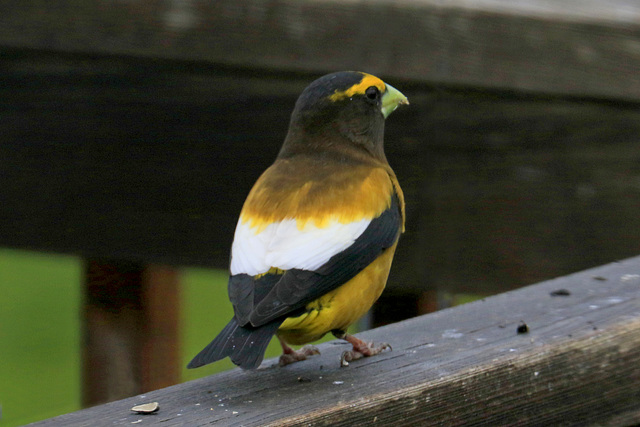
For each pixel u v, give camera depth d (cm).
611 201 1014
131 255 1053
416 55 979
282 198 770
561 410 712
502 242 1023
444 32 977
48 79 1030
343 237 748
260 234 746
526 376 693
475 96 998
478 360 687
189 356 1614
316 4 971
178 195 1037
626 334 738
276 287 701
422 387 656
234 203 1027
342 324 752
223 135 1018
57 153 1045
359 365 704
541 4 1017
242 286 711
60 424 598
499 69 984
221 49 986
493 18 977
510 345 711
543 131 1004
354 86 863
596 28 983
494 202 1016
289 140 874
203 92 1012
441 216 1020
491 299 823
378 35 977
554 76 988
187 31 988
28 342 1803
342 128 860
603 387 729
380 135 897
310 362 726
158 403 630
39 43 1012
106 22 998
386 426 642
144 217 1044
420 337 748
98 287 1120
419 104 1000
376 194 793
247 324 682
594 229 1017
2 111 1045
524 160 1009
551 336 722
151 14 990
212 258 1038
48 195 1055
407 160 1011
